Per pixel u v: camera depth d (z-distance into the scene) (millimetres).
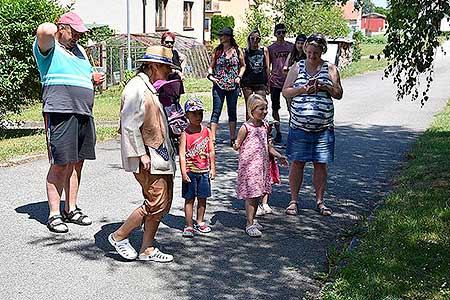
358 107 17750
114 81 25219
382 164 9500
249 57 10352
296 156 6625
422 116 15625
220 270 5102
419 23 7051
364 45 62281
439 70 35938
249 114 6086
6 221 6172
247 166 5984
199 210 6059
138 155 4859
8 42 12109
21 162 8938
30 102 15352
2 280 4746
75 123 5824
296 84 6586
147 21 29953
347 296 4367
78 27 5812
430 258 5031
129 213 6582
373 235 5711
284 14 31031
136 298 4504
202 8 34906
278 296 4609
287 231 6191
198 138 5840
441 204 6590
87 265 5109
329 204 7215
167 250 5555
